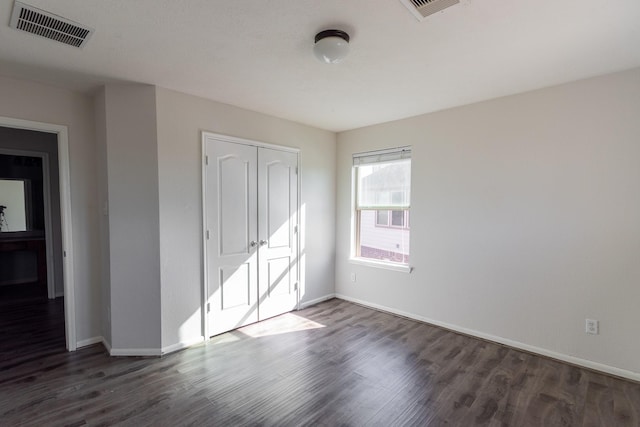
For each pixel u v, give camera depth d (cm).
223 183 327
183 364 268
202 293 312
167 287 288
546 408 212
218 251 324
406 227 390
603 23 181
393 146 389
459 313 338
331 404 215
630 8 166
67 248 287
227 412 206
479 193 321
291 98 311
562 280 276
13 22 180
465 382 243
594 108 258
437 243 352
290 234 395
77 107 291
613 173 251
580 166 265
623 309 249
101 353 286
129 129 276
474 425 196
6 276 509
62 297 443
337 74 254
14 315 376
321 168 431
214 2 163
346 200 444
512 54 219
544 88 280
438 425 196
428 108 340
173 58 227
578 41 201
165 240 286
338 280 458
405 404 215
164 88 283
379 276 408
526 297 295
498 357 282
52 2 162
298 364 269
